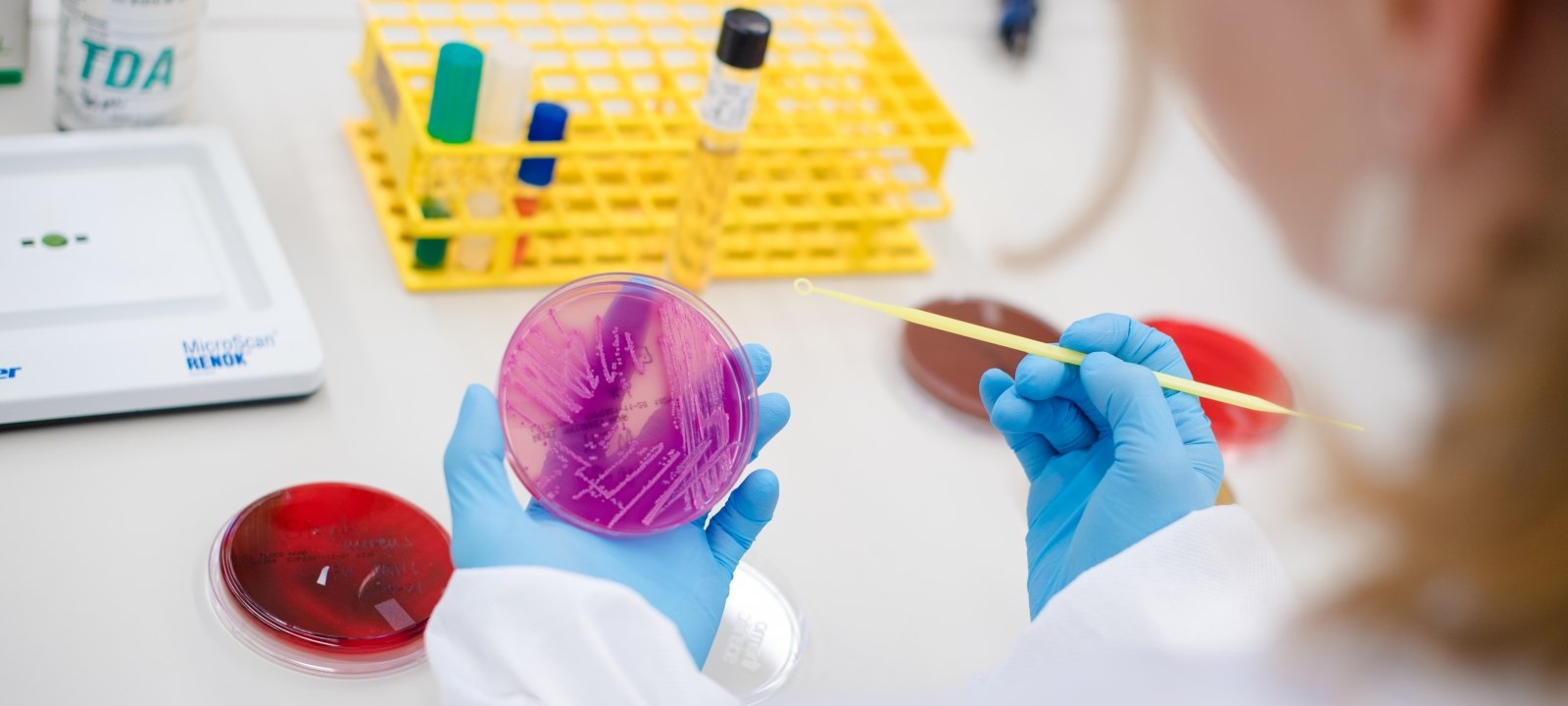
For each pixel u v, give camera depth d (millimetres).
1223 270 1109
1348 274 624
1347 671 652
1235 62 622
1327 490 637
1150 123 697
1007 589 900
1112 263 1097
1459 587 622
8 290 877
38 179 942
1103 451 850
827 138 1021
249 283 925
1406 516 619
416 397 920
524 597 737
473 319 969
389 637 807
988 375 868
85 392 854
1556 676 631
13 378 846
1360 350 653
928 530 917
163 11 948
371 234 999
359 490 855
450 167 965
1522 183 580
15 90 1012
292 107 1062
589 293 792
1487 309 600
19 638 785
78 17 939
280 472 871
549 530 771
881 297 1035
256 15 1121
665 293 800
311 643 798
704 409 797
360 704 798
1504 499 605
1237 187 672
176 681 787
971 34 1259
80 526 829
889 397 980
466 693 735
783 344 993
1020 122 1192
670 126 1053
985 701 750
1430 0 564
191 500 850
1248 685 692
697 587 799
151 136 973
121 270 907
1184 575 752
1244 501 941
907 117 1062
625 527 778
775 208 1033
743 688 829
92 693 776
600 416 787
